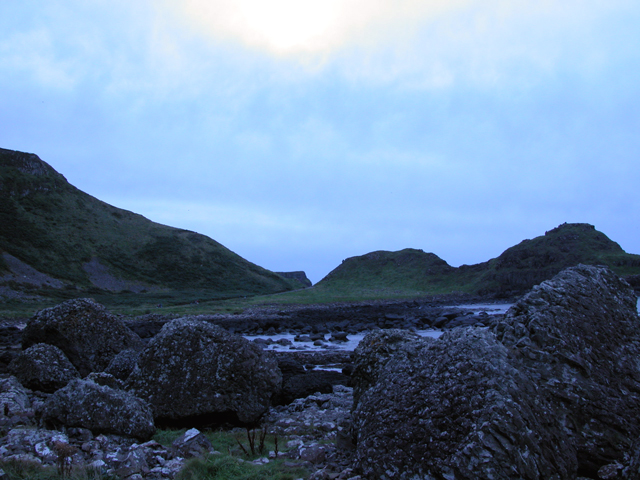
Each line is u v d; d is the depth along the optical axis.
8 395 10.77
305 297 125.69
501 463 5.64
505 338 8.18
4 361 18.98
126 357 14.84
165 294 123.19
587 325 8.16
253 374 11.62
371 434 6.98
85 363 16.06
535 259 138.75
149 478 7.02
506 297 128.50
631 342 8.38
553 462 5.97
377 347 10.70
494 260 155.38
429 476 6.03
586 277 9.03
